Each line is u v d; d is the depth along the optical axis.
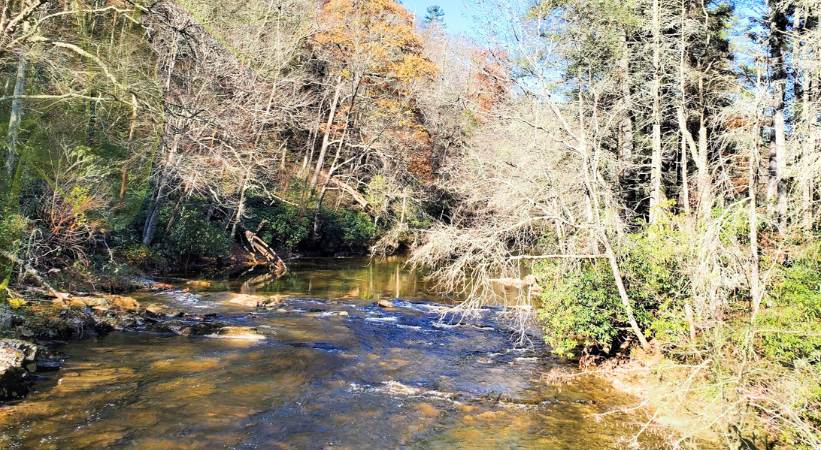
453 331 13.95
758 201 9.84
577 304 10.25
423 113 36.59
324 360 10.28
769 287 7.41
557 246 12.36
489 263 11.29
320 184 35.53
